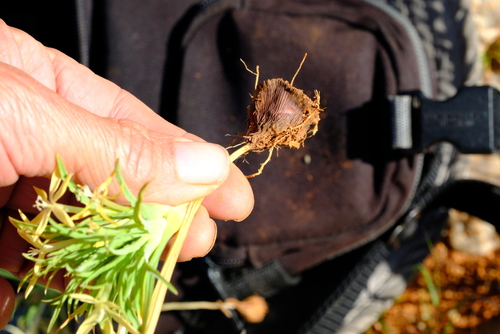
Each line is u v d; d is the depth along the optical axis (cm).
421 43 33
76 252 23
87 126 24
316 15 33
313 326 36
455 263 41
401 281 37
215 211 29
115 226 22
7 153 23
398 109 32
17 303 37
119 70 34
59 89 29
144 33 34
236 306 35
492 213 34
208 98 34
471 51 36
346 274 36
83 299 22
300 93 26
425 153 34
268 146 26
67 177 21
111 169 24
